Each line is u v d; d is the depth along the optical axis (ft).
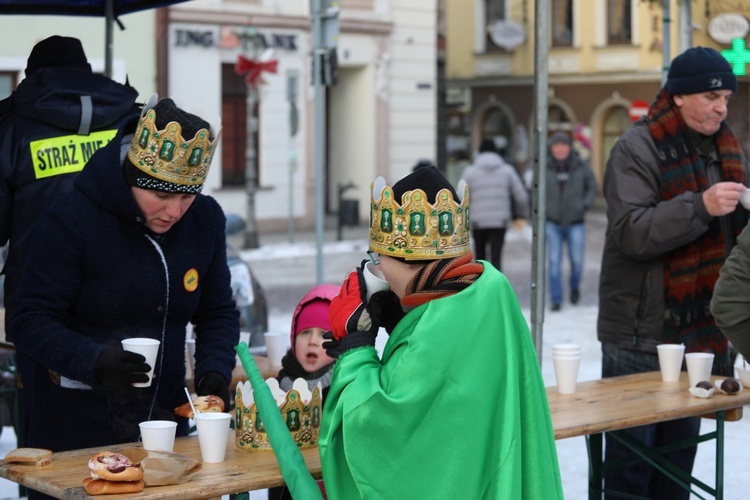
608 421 13.07
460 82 126.21
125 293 12.45
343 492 10.40
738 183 16.78
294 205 85.71
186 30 77.66
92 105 14.76
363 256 68.69
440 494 10.14
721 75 16.51
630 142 16.76
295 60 84.74
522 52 121.60
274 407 10.93
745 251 12.08
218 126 12.28
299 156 85.61
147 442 11.27
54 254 12.18
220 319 13.66
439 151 118.01
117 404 12.81
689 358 15.23
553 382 28.91
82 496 9.91
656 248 16.31
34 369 13.05
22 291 12.21
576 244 45.93
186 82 78.18
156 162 11.85
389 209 10.68
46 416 12.92
